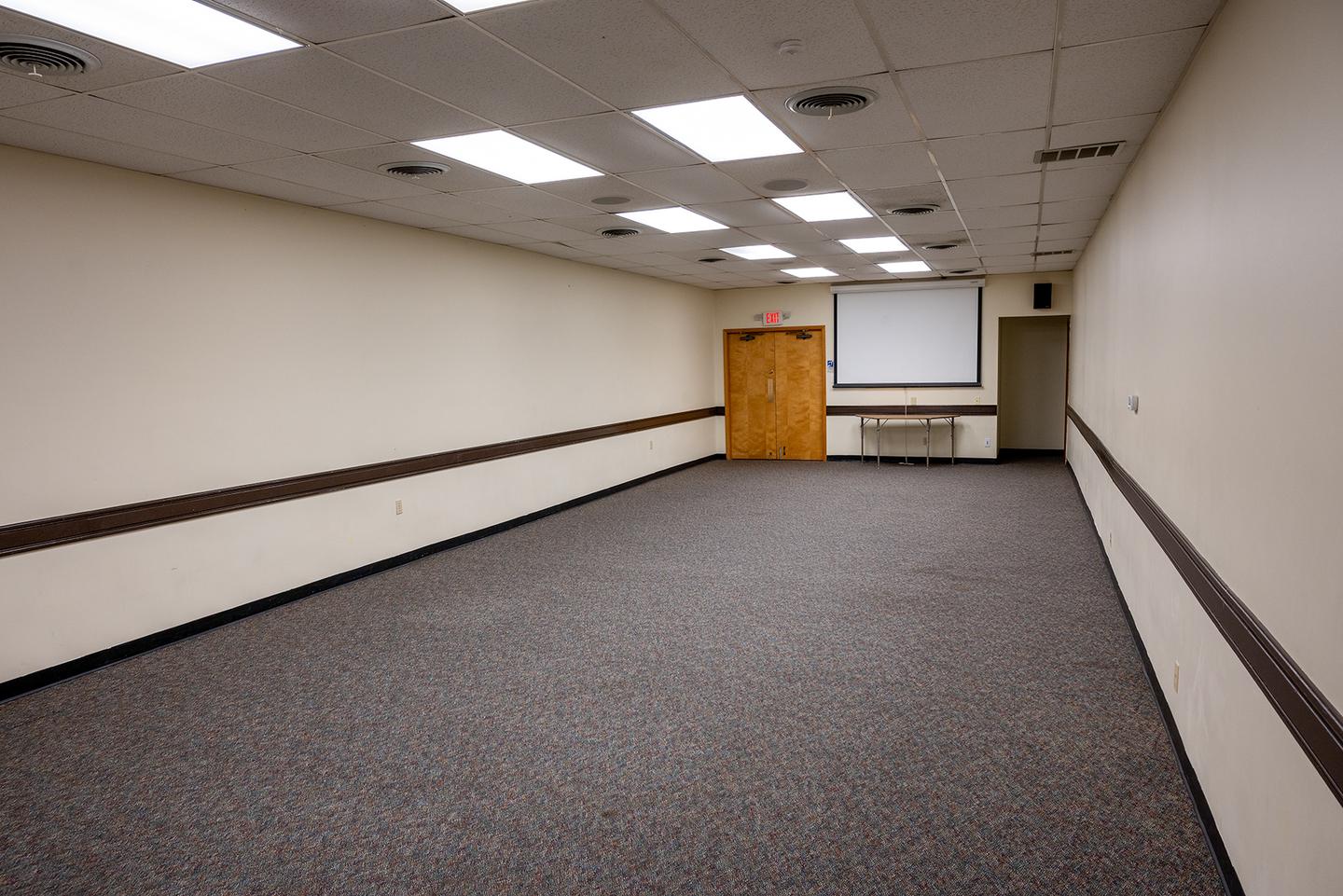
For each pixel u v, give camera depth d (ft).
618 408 28.43
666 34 8.02
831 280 33.42
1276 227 5.65
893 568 17.26
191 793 8.61
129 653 12.72
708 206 16.70
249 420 14.80
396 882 7.06
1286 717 5.06
